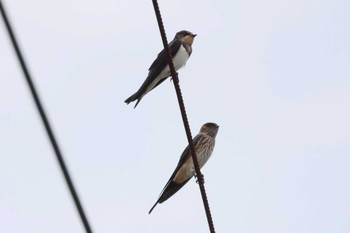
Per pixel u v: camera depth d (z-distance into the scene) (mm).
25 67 3754
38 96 3773
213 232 8906
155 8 8359
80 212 3885
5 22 3729
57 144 3791
